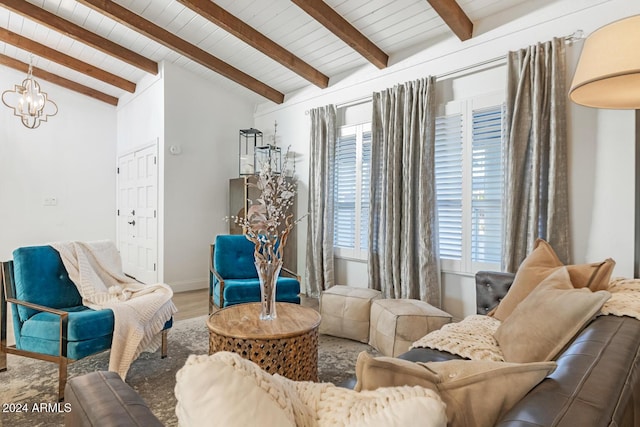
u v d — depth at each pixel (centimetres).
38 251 253
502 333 174
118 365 226
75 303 265
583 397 76
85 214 630
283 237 229
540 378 85
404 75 378
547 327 147
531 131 283
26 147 577
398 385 85
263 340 194
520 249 287
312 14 322
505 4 300
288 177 510
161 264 502
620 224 251
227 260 365
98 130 641
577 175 268
